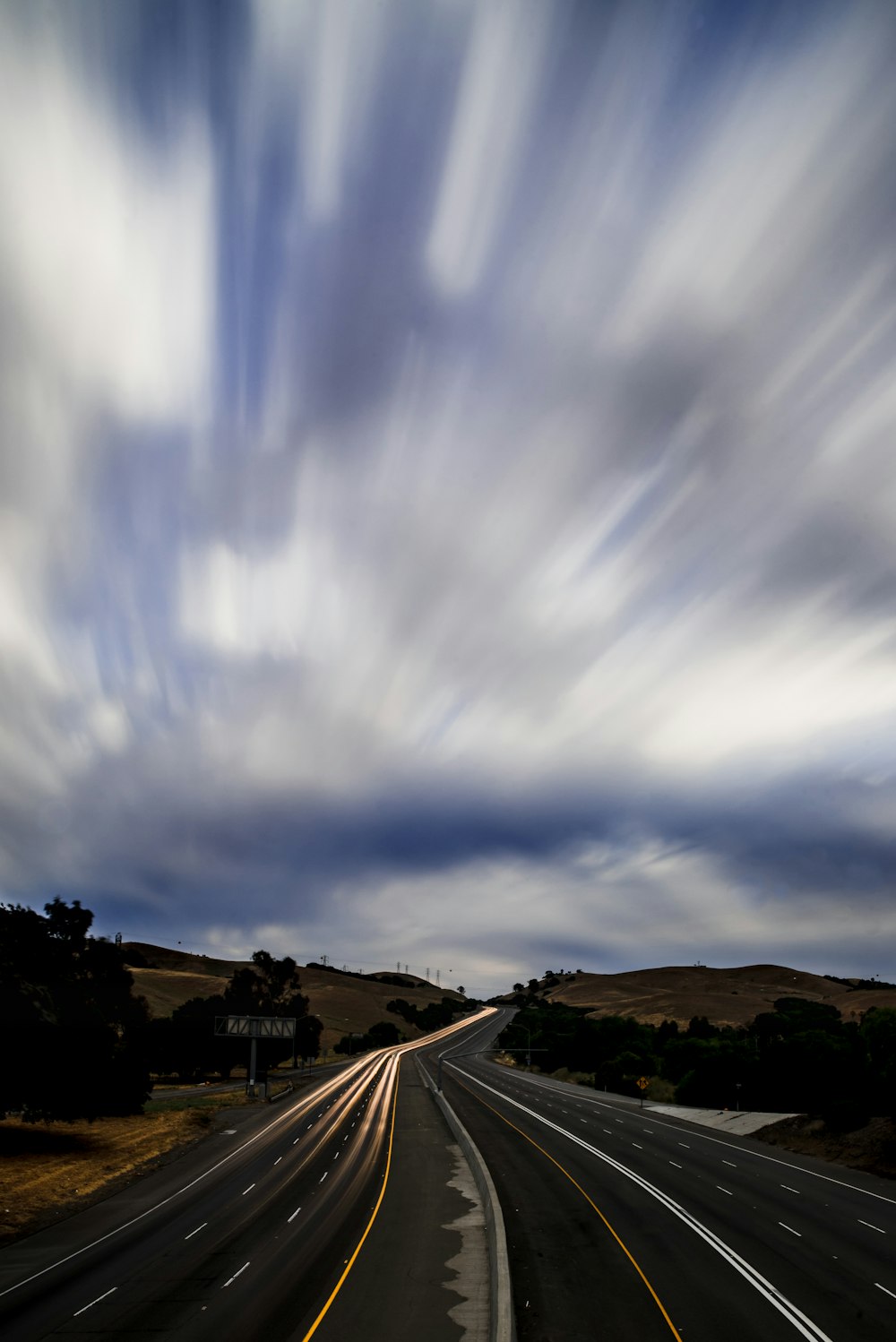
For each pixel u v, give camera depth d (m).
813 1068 70.06
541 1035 162.75
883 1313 20.41
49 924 57.81
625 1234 28.70
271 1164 43.81
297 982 146.00
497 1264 23.22
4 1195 34.84
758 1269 24.39
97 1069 49.62
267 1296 21.84
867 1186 38.28
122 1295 22.14
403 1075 113.81
